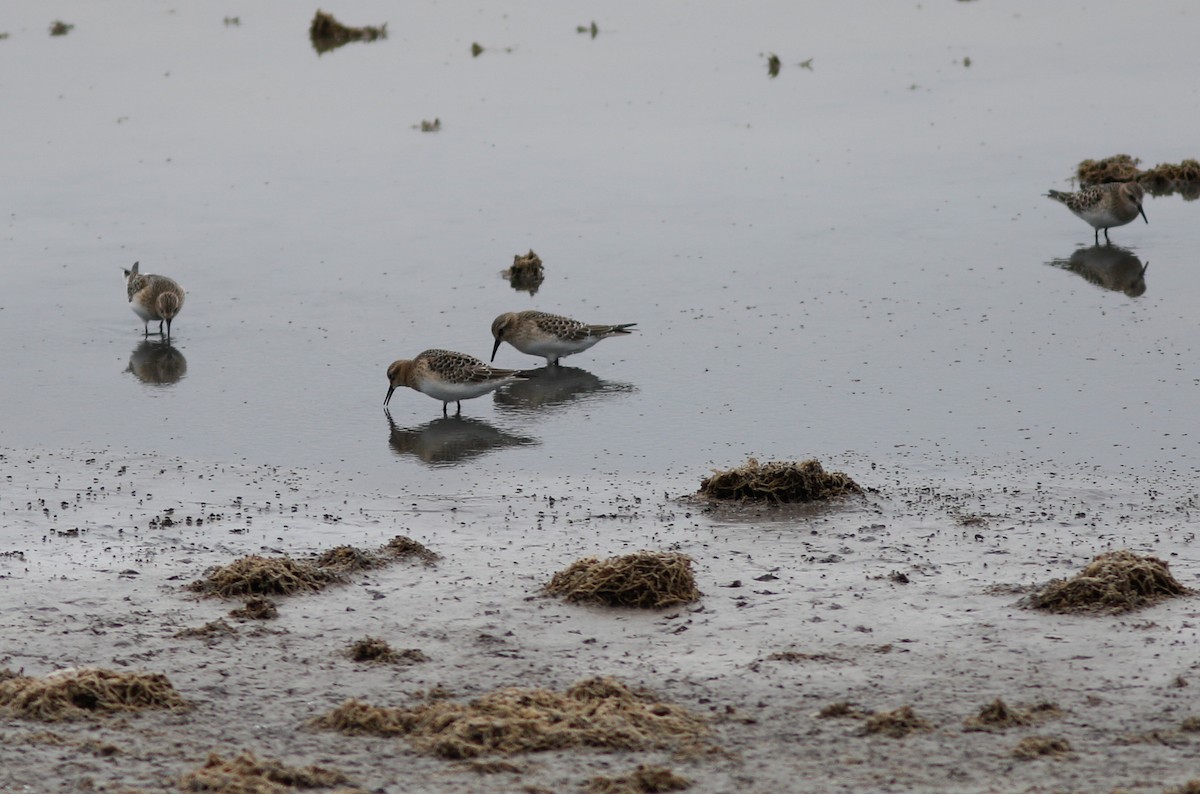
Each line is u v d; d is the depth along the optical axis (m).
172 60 43.09
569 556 13.20
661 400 18.80
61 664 10.60
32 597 12.09
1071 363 19.48
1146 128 32.59
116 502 15.10
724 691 9.95
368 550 13.34
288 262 25.52
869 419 17.64
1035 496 14.73
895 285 23.23
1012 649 10.62
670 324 21.86
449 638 11.13
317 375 20.23
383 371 20.41
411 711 9.46
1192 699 9.55
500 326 20.41
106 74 41.41
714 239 26.05
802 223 26.81
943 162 30.64
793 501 14.77
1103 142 31.67
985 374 19.19
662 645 10.93
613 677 10.18
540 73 40.50
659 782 8.29
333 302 23.42
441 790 8.33
